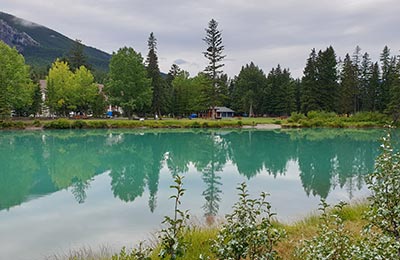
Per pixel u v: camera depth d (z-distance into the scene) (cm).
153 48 5828
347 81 5941
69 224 904
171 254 321
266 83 8000
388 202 309
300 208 1019
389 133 350
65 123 4034
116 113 6356
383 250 285
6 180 1525
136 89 5203
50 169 1812
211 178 1562
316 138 3391
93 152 2434
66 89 5188
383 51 6278
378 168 327
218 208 1048
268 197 1177
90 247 714
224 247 326
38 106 5272
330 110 5928
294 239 578
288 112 7169
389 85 5906
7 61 4381
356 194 1226
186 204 1102
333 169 1786
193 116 6762
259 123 4994
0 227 886
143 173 1708
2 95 4144
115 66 5150
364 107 6322
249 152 2470
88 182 1491
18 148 2567
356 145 2841
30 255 704
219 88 5653
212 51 5541
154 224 894
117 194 1261
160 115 6091
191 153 2427
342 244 329
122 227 872
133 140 3148
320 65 5969
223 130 4247
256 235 326
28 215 992
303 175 1619
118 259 530
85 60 7131
